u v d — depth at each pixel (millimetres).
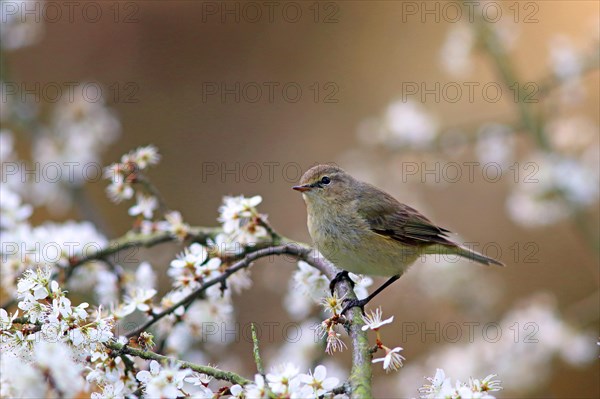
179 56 16219
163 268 10477
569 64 11906
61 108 12352
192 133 15867
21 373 4703
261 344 13016
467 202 16156
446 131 12953
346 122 16688
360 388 5383
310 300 9219
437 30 17078
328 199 9078
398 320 14273
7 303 7648
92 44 16000
